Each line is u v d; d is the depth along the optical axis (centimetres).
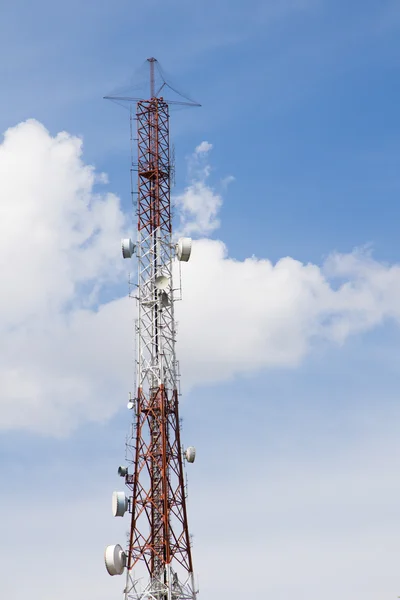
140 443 13600
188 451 13662
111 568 12888
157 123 15162
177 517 13350
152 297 14312
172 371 13988
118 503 13175
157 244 14562
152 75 15350
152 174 14912
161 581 13075
